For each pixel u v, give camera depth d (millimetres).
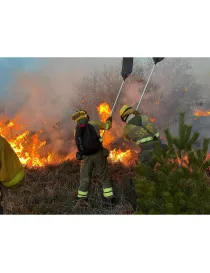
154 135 4984
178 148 3971
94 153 4793
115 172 5910
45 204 4766
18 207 4723
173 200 3750
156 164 5316
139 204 4199
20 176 3396
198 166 3854
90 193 5145
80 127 4812
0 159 3293
